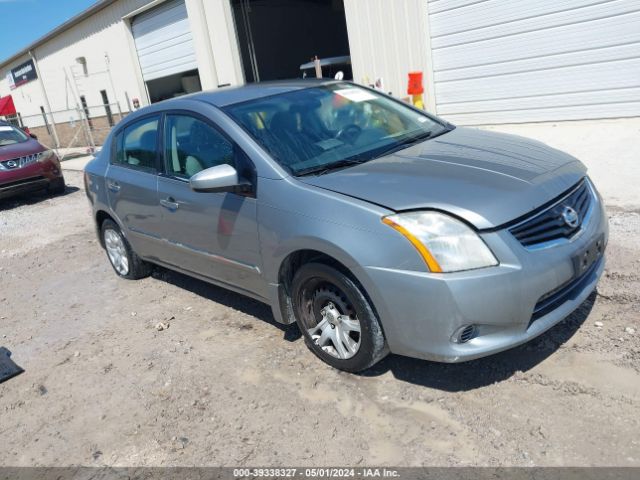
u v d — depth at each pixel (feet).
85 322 16.06
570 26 25.99
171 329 14.60
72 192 37.86
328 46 64.90
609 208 16.93
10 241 26.99
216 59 44.98
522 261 9.12
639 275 12.92
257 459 9.35
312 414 10.23
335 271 10.33
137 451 10.08
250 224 11.77
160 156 14.80
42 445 10.77
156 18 50.49
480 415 9.50
